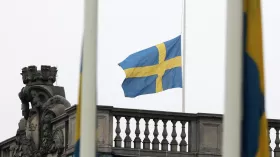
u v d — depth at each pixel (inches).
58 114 2301.9
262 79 1200.2
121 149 2114.9
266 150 1197.7
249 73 1199.6
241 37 1160.2
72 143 2188.7
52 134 2309.3
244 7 1199.6
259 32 1200.2
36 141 2391.7
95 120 1232.8
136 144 2127.2
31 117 2410.2
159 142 2146.9
